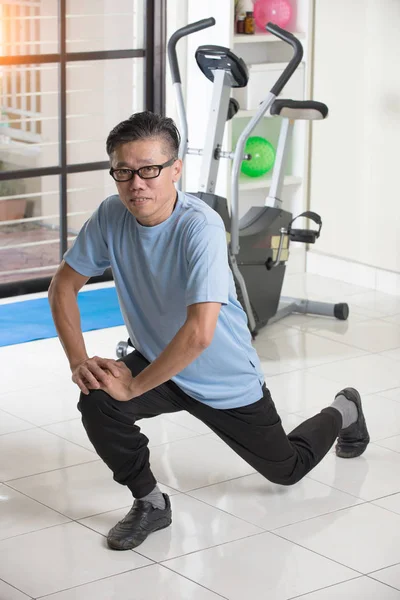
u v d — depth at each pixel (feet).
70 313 9.96
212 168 16.07
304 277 20.81
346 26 19.72
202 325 9.09
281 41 20.92
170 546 9.95
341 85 20.03
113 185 20.17
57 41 18.85
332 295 19.57
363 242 20.10
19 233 19.30
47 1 18.60
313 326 17.54
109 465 9.84
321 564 9.64
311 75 20.63
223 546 9.96
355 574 9.45
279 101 16.71
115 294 19.13
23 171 18.98
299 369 15.31
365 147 19.75
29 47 18.58
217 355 9.75
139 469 9.93
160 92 20.02
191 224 9.20
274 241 17.04
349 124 19.99
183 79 19.83
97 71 19.43
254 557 9.75
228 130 19.53
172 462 11.93
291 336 16.97
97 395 9.52
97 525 10.41
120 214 9.64
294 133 20.90
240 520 10.51
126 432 9.69
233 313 9.89
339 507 10.84
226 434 10.21
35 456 12.13
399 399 14.11
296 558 9.75
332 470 11.75
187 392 9.89
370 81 19.45
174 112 20.21
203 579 9.35
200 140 19.81
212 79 16.07
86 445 12.48
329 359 15.80
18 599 8.97
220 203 15.78
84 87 19.36
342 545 10.01
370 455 12.19
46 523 10.44
